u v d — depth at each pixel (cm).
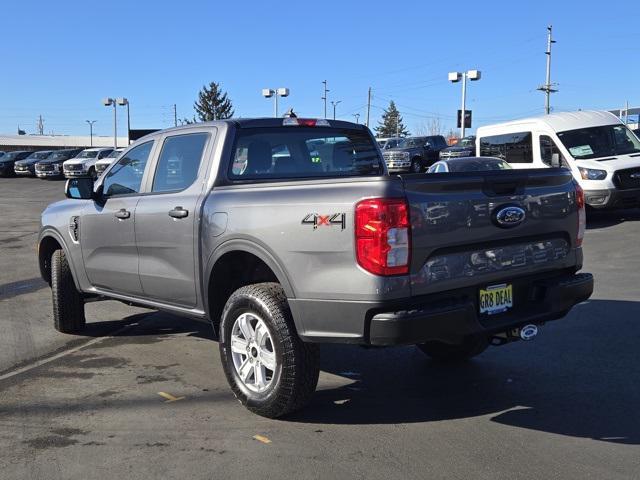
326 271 371
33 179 3909
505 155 1555
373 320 358
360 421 420
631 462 355
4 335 653
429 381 497
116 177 573
